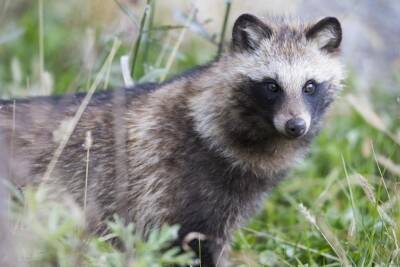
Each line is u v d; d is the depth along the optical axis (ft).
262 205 36.37
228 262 36.58
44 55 54.54
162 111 34.32
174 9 51.93
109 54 39.19
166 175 33.86
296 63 34.50
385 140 46.80
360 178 34.78
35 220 26.43
